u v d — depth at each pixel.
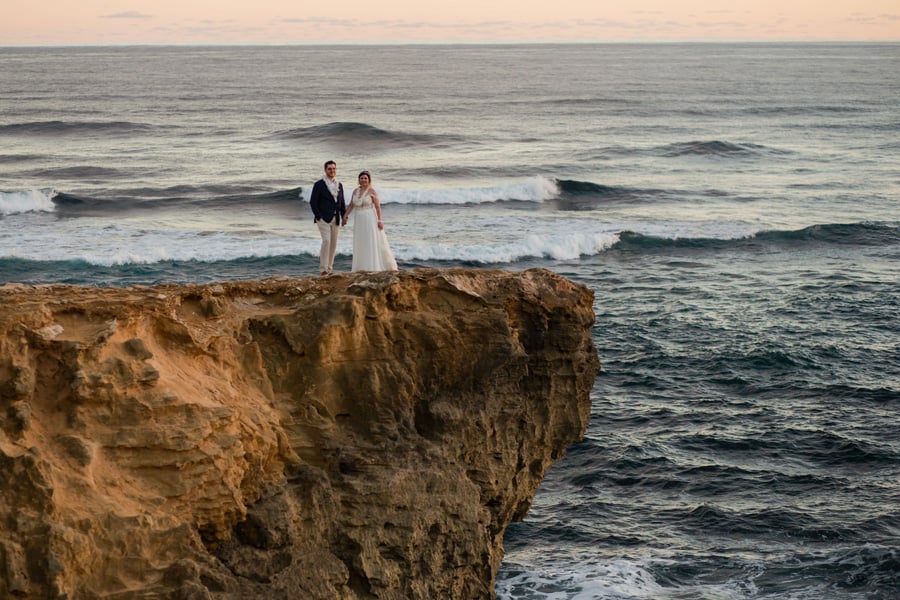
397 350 12.65
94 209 48.03
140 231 42.62
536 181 53.38
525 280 13.79
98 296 11.18
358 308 12.22
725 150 69.75
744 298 34.56
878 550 17.31
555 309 13.88
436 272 13.22
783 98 119.00
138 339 10.55
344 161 65.81
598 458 21.69
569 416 14.54
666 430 23.16
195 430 10.38
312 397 12.04
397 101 116.38
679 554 17.70
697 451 21.97
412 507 11.96
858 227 44.81
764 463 21.34
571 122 91.38
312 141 75.50
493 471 13.52
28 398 9.87
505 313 13.23
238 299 12.40
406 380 12.53
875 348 28.78
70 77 162.12
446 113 101.06
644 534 18.48
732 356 28.03
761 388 25.83
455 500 12.40
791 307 33.28
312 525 11.40
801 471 20.92
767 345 28.83
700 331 30.55
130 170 60.19
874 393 25.27
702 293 35.34
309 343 12.02
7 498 9.27
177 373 10.91
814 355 28.05
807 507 19.27
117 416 10.14
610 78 161.88
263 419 11.41
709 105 108.75
